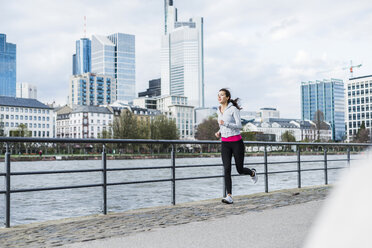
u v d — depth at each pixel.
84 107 155.25
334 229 4.64
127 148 58.66
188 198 14.62
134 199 14.27
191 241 4.13
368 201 6.91
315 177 24.67
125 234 4.52
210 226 4.92
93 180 25.03
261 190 17.09
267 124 192.00
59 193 16.48
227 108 7.21
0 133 120.00
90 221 5.45
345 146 11.41
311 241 4.10
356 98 184.38
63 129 164.38
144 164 50.34
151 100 195.00
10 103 145.50
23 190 5.35
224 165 7.23
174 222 5.26
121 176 29.92
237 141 7.20
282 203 7.01
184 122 182.00
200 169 37.50
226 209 6.39
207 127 133.50
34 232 4.75
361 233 4.41
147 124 115.62
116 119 111.38
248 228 4.77
